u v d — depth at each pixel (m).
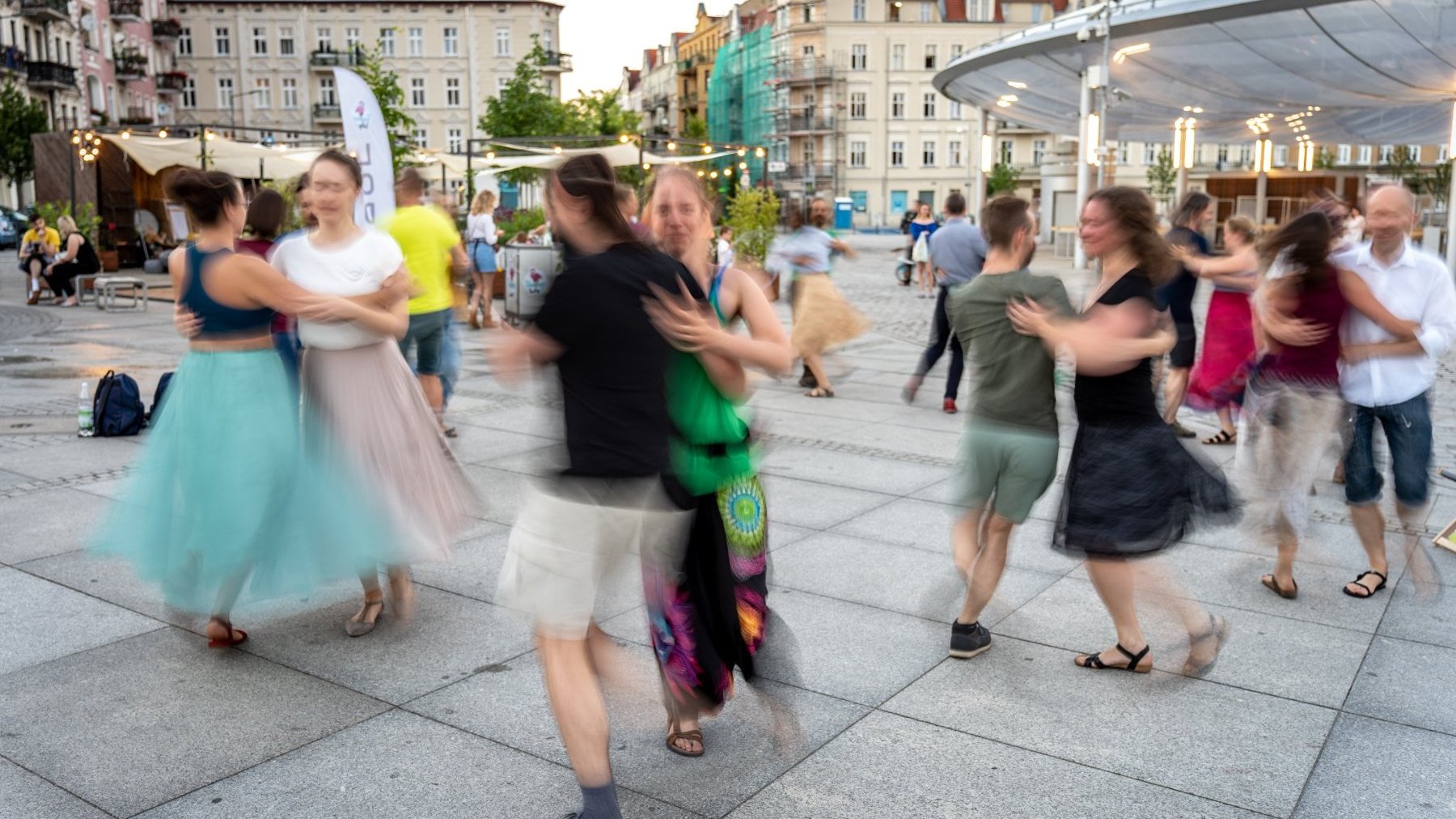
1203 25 20.66
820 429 8.55
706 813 3.12
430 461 4.45
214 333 4.01
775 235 18.22
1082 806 3.19
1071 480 3.94
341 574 4.18
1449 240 20.23
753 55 83.38
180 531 4.01
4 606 4.58
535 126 49.66
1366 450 4.90
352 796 3.18
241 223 4.09
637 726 3.65
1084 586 5.02
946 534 5.77
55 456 7.27
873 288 25.06
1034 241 4.10
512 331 2.80
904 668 4.11
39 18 49.12
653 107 122.38
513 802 3.15
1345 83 23.05
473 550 5.42
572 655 2.84
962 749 3.51
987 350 4.04
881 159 77.50
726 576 3.16
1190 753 3.50
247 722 3.62
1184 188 30.66
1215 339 7.92
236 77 70.75
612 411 2.73
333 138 29.75
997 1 76.56
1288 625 4.59
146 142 24.72
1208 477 3.87
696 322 2.82
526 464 7.21
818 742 3.54
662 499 2.84
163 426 4.05
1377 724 3.70
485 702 3.78
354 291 4.21
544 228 18.95
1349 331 4.86
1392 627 4.57
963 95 32.41
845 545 5.59
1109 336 3.68
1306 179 49.72
